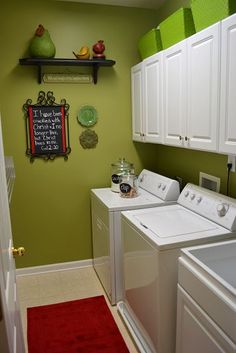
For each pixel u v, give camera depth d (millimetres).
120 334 2176
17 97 2748
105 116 3016
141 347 1991
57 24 2742
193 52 1852
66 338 2152
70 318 2361
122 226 2254
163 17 2848
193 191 2252
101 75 2938
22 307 2508
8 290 1057
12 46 2668
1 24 2619
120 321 2314
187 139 2006
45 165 2930
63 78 2834
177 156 2801
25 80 2746
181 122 2070
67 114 2898
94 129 3008
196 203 2158
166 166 3041
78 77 2873
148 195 2646
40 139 2865
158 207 2350
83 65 2842
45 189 2967
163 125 2348
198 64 1809
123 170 2953
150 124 2598
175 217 2070
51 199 3000
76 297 2645
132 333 2119
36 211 2977
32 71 2748
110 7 2855
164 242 1667
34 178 2918
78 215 3104
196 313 1405
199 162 2451
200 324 1378
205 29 1712
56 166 2961
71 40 2795
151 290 1791
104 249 2578
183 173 2713
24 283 2887
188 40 1896
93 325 2279
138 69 2766
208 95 1735
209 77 1713
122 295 2486
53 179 2973
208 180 2326
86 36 2828
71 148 2971
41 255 3062
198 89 1830
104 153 3072
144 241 1831
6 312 862
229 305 1158
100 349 2045
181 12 1944
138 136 2902
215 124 1690
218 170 2211
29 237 2996
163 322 1728
